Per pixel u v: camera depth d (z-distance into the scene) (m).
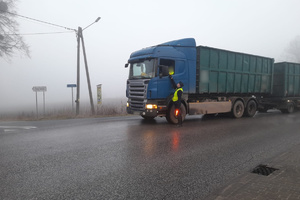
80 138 7.20
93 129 8.77
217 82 11.62
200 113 10.77
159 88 9.49
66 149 5.93
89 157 5.29
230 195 3.38
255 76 13.55
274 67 15.17
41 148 6.03
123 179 4.09
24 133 8.10
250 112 13.19
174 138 7.24
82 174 4.29
